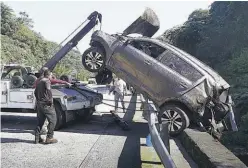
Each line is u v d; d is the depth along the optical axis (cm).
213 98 866
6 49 3878
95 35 1041
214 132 832
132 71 966
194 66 898
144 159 661
